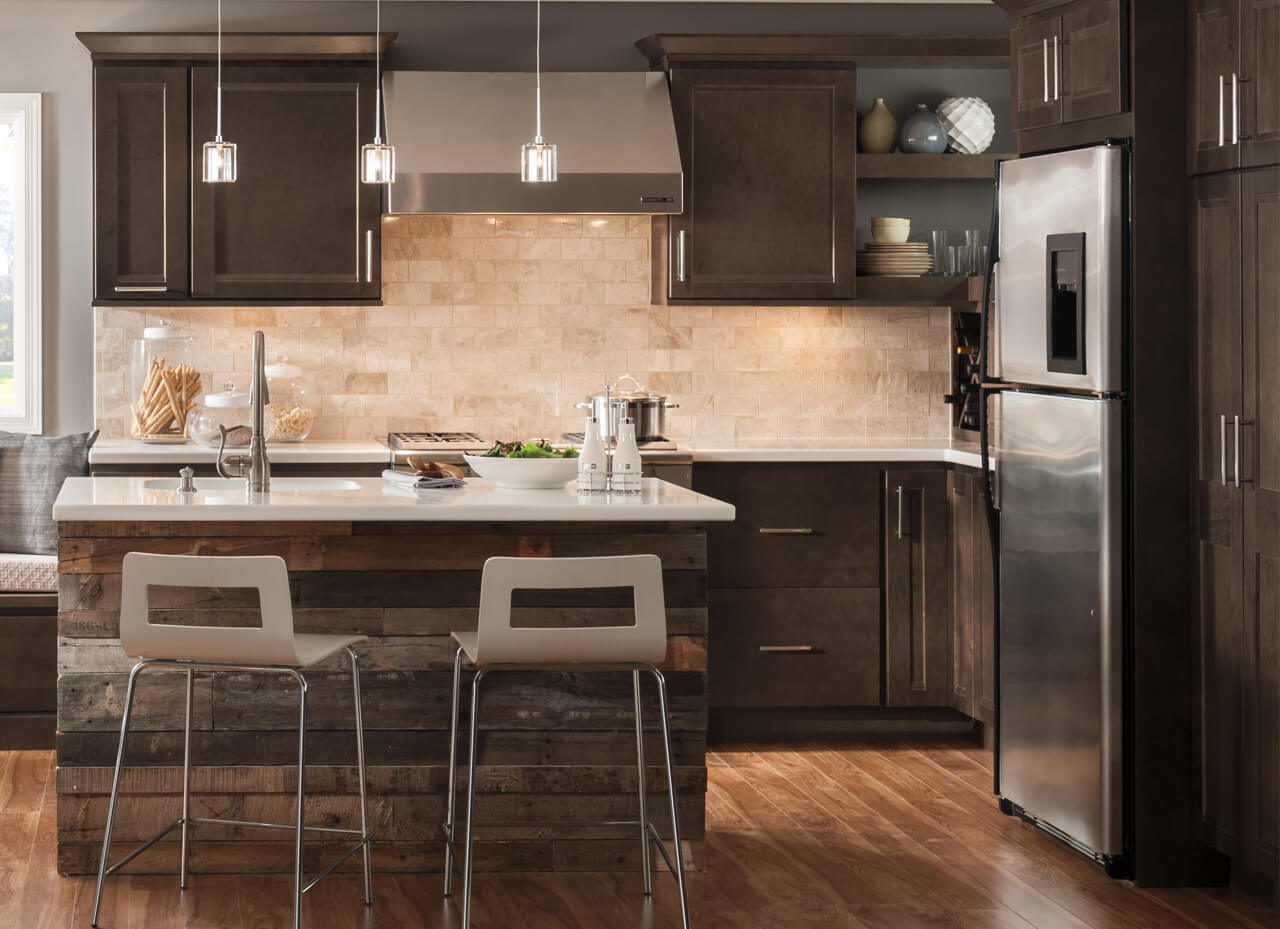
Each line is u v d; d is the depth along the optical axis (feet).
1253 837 11.41
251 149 17.61
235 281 17.70
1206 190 11.76
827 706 17.62
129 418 18.62
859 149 18.72
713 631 17.43
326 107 17.69
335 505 11.34
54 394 18.72
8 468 17.24
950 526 17.57
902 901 11.87
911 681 17.61
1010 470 13.60
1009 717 13.89
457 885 12.21
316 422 19.02
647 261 19.33
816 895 12.01
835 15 19.03
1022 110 13.62
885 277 18.45
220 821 11.87
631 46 18.93
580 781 12.55
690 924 11.21
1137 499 12.12
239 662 10.74
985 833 13.74
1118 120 12.19
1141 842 12.22
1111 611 12.16
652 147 17.70
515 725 12.50
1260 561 11.16
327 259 17.78
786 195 18.20
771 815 14.34
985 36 18.21
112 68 17.38
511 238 19.16
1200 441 11.97
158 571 10.59
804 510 17.48
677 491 12.98
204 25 18.44
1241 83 11.19
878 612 17.60
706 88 18.06
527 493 12.62
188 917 11.32
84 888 11.95
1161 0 11.93
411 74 18.01
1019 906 11.78
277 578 10.51
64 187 18.60
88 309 18.74
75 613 12.14
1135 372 12.05
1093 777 12.39
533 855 12.54
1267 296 10.94
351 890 12.05
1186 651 12.23
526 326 19.24
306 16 18.52
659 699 12.24
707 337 19.47
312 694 12.34
